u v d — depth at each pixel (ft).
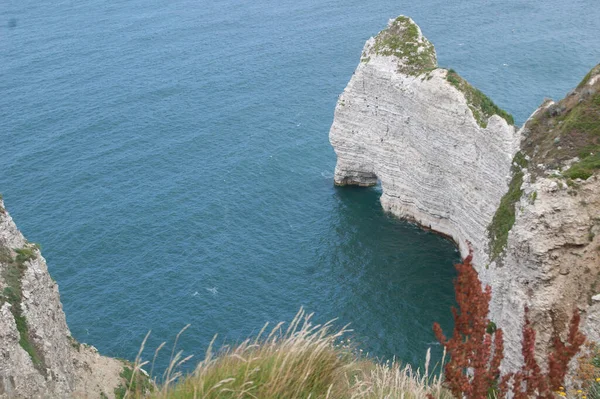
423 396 48.91
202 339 168.86
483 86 314.76
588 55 344.69
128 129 298.97
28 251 85.40
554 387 39.27
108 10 528.63
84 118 311.27
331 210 237.45
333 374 48.26
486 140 183.73
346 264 204.33
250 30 449.89
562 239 90.79
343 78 351.25
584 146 103.35
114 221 225.15
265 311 180.96
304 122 302.04
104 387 86.53
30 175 258.78
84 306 183.01
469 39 383.86
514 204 118.73
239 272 198.49
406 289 190.80
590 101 108.06
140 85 353.72
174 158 271.69
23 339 74.49
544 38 373.40
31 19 510.99
